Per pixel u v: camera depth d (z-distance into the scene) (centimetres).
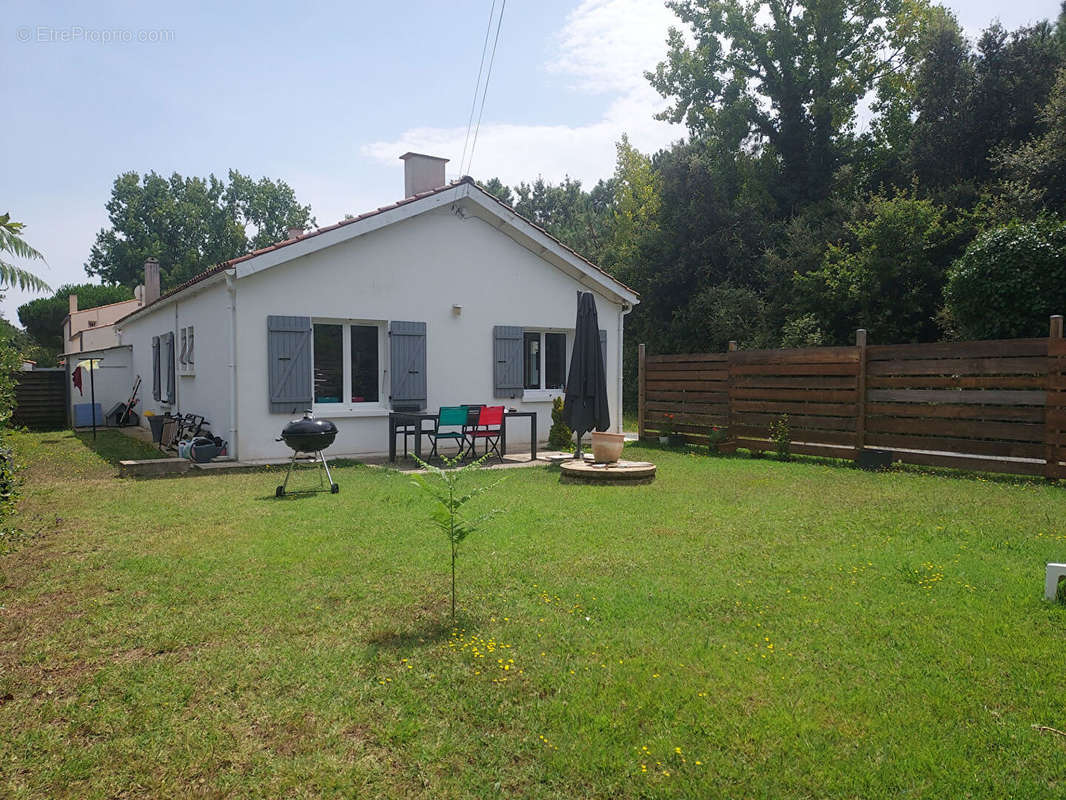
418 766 256
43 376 1970
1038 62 2095
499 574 480
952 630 373
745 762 255
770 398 1176
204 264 5369
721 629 379
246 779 250
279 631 381
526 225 1305
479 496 779
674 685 312
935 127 2275
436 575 479
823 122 2673
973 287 1430
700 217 2577
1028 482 864
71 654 353
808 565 499
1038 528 610
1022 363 880
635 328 2786
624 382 2727
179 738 275
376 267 1172
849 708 292
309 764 258
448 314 1255
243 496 784
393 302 1191
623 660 339
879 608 408
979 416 923
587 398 1038
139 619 399
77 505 732
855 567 492
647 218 2984
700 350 2511
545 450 1301
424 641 364
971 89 2162
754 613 402
